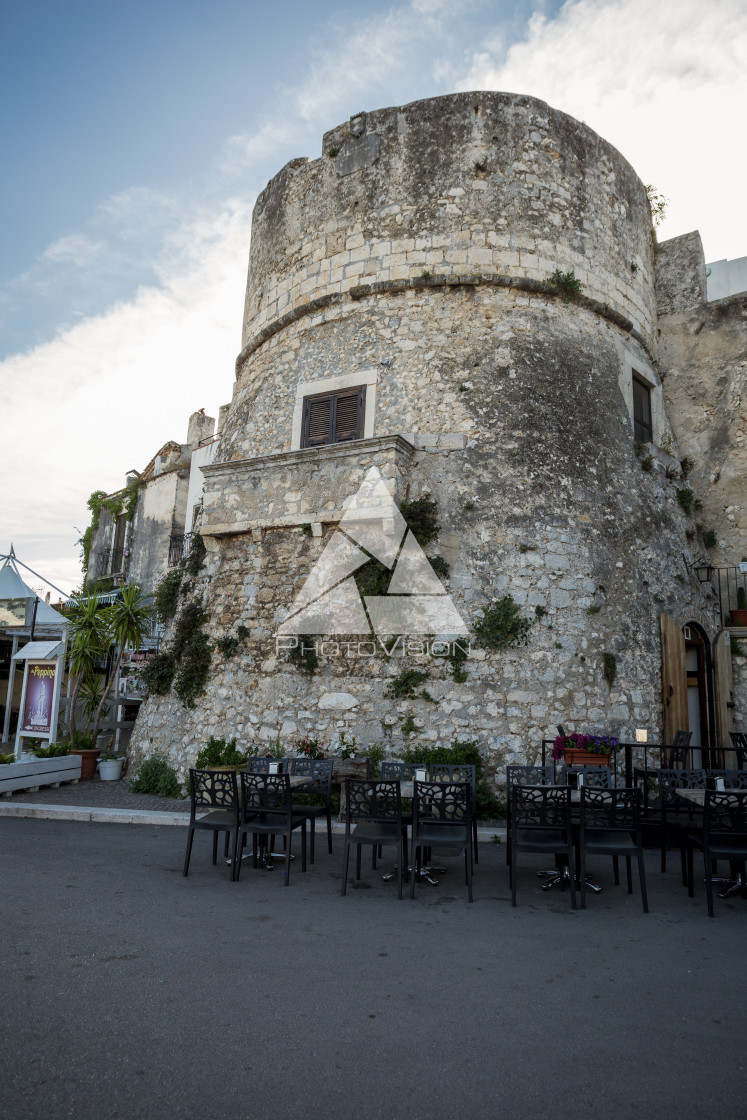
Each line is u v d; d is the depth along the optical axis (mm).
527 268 11578
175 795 10352
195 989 3869
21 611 16062
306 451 10711
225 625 11125
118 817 9000
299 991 3873
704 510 13430
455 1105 2816
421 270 11609
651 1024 3551
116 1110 2732
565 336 11680
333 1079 2988
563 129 12398
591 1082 3000
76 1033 3344
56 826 8641
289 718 9922
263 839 6871
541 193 11945
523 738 9117
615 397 12000
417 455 10633
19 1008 3592
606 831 6039
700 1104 2857
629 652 10156
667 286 14656
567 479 10672
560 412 11086
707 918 5387
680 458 13820
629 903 5777
